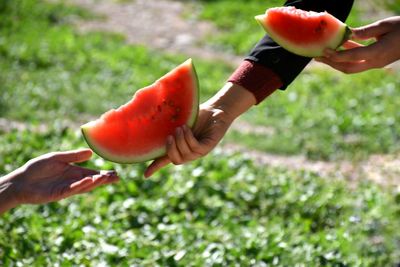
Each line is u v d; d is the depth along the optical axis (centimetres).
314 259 944
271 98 2055
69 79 2048
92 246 933
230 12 3028
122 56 2378
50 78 2042
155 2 3152
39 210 1081
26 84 1950
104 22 2858
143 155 554
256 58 604
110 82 2067
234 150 1538
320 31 572
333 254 970
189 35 2780
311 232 1129
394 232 1099
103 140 556
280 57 602
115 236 982
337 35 567
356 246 1016
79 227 1012
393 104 2014
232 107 589
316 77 2302
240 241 1009
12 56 2217
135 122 559
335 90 2158
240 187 1263
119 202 1142
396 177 1435
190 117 555
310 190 1270
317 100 2061
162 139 555
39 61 2211
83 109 1773
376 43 571
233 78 601
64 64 2225
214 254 935
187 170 1308
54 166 523
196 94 559
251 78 597
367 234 1093
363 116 1880
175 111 558
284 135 1705
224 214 1156
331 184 1327
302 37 577
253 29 2867
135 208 1119
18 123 1627
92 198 1148
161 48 2628
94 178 499
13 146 1341
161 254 927
